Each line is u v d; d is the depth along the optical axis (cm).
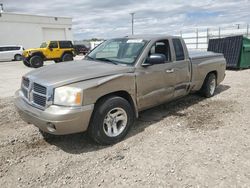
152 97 429
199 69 554
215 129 426
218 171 294
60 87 318
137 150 352
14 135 409
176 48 480
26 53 1758
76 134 408
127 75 375
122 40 471
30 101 349
